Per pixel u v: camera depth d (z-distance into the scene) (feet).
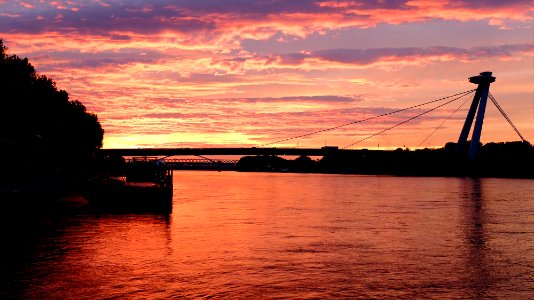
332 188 431.84
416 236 154.20
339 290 95.25
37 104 269.64
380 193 360.07
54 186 238.48
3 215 194.59
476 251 131.64
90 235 149.07
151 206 208.03
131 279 100.73
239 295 91.91
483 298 91.97
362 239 147.13
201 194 338.75
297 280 101.45
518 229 171.63
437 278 104.12
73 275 102.94
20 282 97.66
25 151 276.62
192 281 100.01
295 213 214.69
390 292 94.48
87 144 361.92
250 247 132.98
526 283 101.30
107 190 208.64
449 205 260.21
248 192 366.02
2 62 250.37
